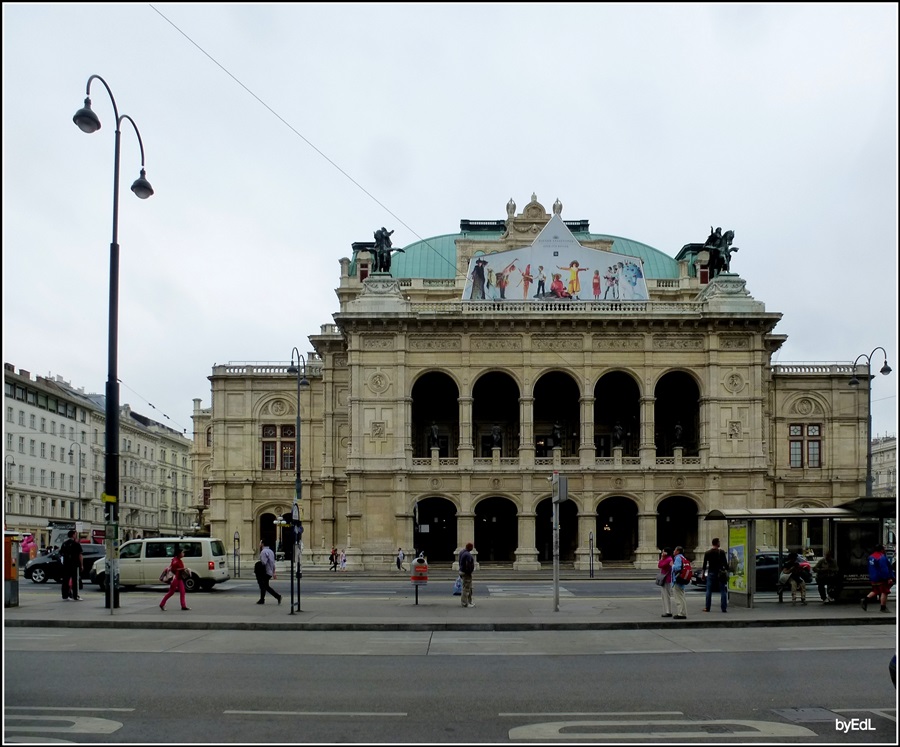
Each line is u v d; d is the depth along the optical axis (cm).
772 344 7762
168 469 16025
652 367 7444
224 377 8750
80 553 3706
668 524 8006
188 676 1900
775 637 2634
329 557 7619
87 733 1377
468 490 7356
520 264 7569
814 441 8400
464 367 7444
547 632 2772
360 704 1619
